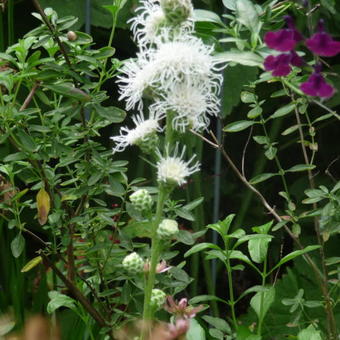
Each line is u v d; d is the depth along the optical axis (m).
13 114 2.06
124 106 3.54
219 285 3.55
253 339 2.12
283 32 1.67
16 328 2.48
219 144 2.34
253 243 2.22
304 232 3.41
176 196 3.42
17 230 2.80
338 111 3.58
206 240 3.54
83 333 2.46
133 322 2.27
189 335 2.09
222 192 3.65
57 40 2.10
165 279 2.10
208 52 1.74
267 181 3.67
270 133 3.34
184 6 1.70
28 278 2.85
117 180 2.21
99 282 2.36
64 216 2.26
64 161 2.20
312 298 3.04
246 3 2.03
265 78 2.15
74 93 2.03
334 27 3.26
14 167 2.65
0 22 2.79
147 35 1.79
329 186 3.52
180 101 1.70
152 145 1.79
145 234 2.19
